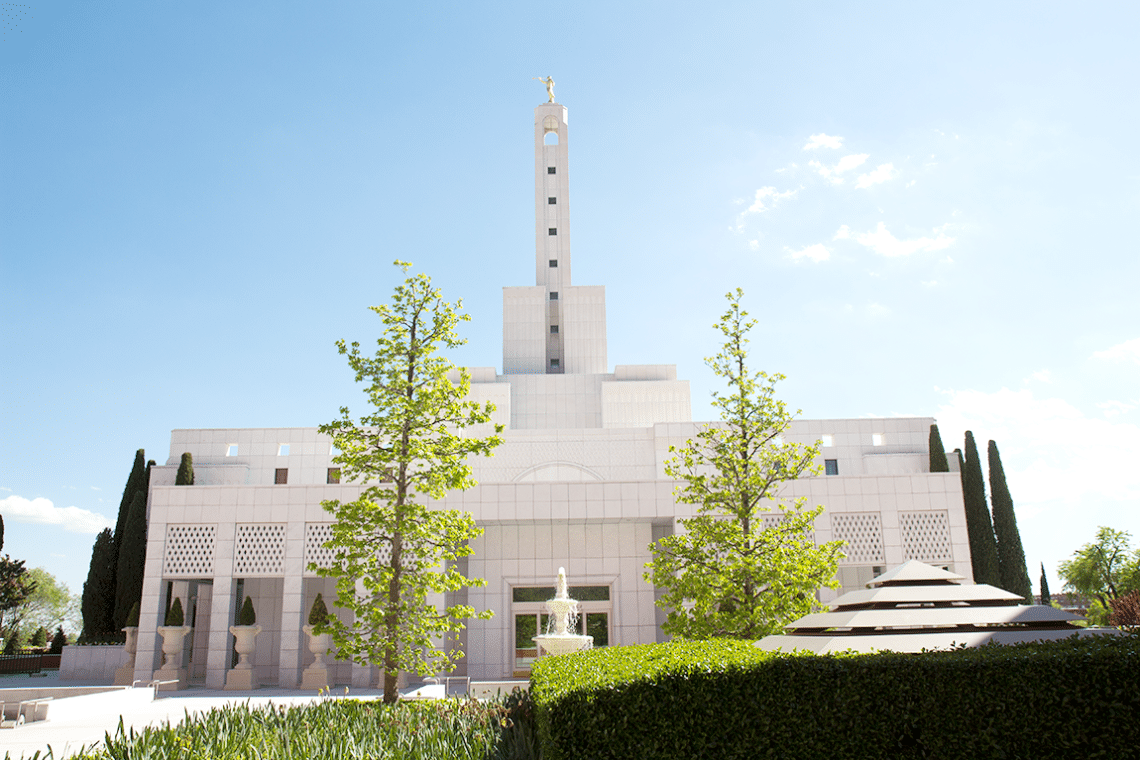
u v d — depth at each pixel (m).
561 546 33.22
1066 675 9.25
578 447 40.31
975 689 9.38
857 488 32.28
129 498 42.31
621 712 9.34
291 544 31.75
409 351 18.56
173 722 19.62
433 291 18.97
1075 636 10.65
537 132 59.31
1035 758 9.09
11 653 43.53
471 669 32.00
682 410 46.91
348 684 33.12
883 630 12.38
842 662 9.70
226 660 30.94
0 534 42.34
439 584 18.19
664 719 9.36
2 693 23.34
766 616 19.55
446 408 18.75
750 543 20.67
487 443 18.67
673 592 20.84
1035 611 12.14
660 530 34.06
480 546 33.22
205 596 39.06
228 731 11.95
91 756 10.73
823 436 43.84
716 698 9.53
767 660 9.86
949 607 12.49
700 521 21.28
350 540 18.02
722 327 22.23
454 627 18.42
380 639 17.64
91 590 40.38
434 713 13.75
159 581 31.69
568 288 54.47
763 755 9.36
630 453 40.19
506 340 53.25
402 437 18.78
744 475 21.53
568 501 31.62
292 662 30.61
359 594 31.27
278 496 32.31
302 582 31.53
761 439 22.47
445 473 18.36
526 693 15.80
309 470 43.22
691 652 12.20
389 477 18.62
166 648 31.16
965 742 9.24
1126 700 9.05
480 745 11.05
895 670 9.58
